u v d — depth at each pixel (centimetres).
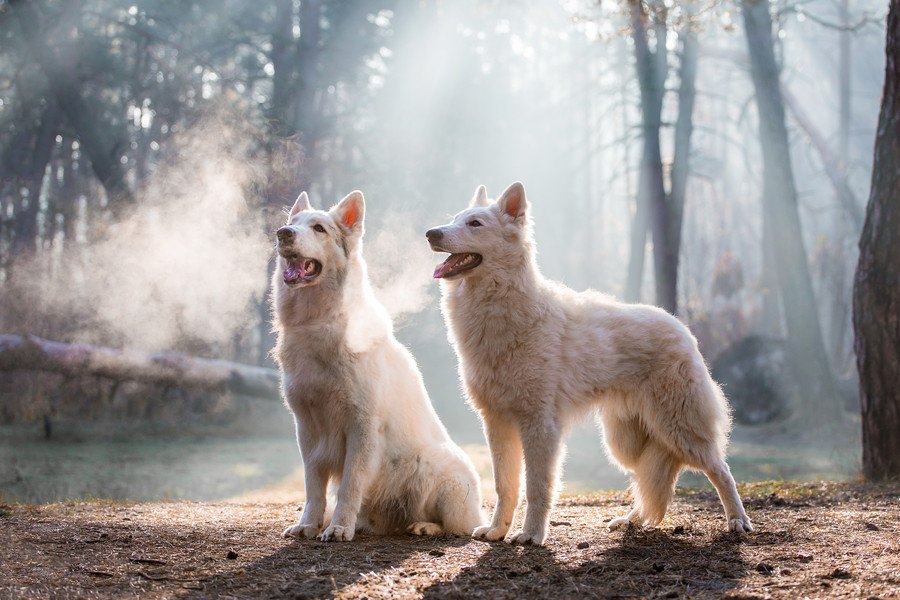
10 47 2389
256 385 1881
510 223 540
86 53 2291
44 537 517
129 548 494
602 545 518
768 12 2250
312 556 479
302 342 539
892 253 905
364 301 557
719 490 564
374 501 562
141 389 2191
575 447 1711
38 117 2962
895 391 897
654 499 573
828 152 2914
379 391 546
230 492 1155
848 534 533
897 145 905
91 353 1728
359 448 536
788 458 1585
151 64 2856
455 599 396
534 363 525
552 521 627
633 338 554
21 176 2998
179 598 395
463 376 553
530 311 531
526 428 529
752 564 455
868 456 923
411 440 568
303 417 554
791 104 2897
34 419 2050
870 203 934
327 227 541
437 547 509
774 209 2220
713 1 1191
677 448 556
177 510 703
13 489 1175
